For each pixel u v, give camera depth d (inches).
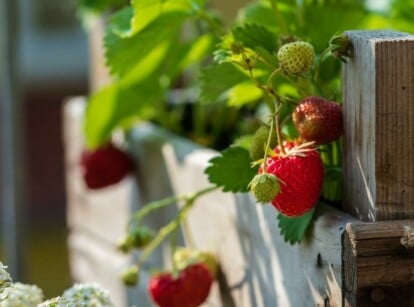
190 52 37.2
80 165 40.3
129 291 39.3
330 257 24.5
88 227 44.1
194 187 33.4
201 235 32.6
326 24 31.3
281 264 27.3
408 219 23.8
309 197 24.7
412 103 23.5
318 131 24.9
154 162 37.2
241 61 25.8
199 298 30.6
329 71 28.5
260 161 25.0
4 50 42.6
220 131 41.1
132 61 32.5
